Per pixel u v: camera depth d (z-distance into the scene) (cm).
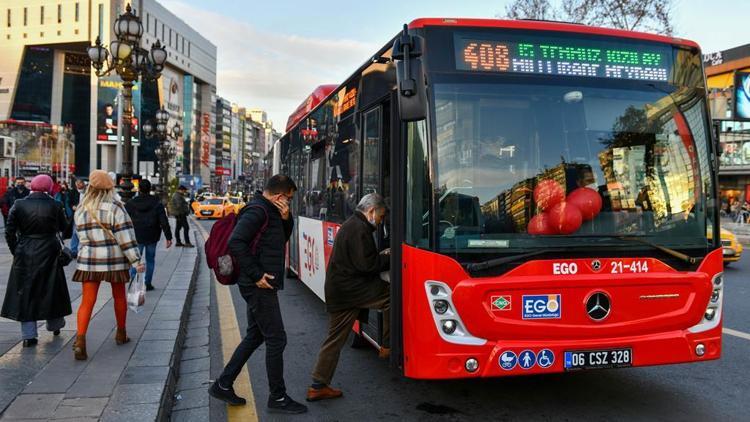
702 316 454
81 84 11544
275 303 463
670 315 441
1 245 1595
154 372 519
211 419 464
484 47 449
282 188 464
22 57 11244
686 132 475
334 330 509
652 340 437
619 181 452
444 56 442
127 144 1312
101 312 772
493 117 441
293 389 540
